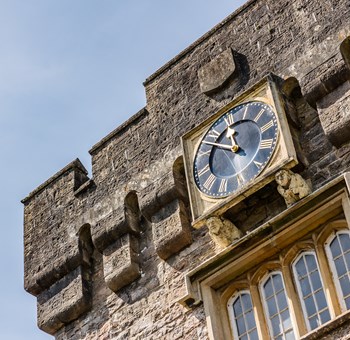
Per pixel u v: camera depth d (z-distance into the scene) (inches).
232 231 843.4
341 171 821.9
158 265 896.9
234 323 821.9
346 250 789.2
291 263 813.2
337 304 772.0
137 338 871.1
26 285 964.0
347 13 869.2
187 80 955.3
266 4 935.7
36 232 995.3
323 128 832.3
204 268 842.8
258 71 903.1
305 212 807.1
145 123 967.6
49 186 1018.1
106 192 957.2
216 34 955.3
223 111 888.9
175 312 860.0
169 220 894.4
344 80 841.5
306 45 879.7
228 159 863.7
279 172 820.0
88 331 910.4
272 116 853.8
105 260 923.4
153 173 926.4
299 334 776.9
